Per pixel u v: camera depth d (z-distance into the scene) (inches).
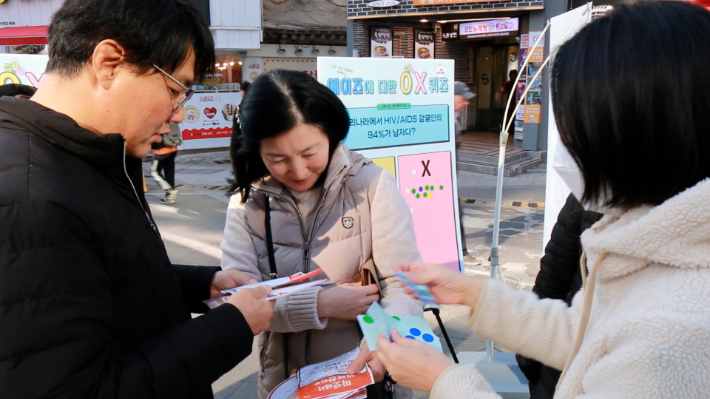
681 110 26.9
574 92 29.8
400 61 118.7
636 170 29.1
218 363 42.4
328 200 62.2
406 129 122.3
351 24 437.4
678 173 28.2
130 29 38.8
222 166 410.9
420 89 122.8
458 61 515.5
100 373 37.6
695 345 25.5
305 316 58.4
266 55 494.9
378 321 45.2
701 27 27.5
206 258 196.5
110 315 38.8
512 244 213.0
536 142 397.4
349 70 112.0
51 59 41.1
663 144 27.7
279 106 54.6
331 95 58.1
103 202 40.3
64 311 35.1
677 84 26.8
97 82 40.1
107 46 38.7
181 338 41.4
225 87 467.5
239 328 43.9
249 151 59.7
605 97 28.4
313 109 56.0
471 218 253.0
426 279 49.3
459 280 48.8
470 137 496.7
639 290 29.9
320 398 50.7
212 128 465.1
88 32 38.8
